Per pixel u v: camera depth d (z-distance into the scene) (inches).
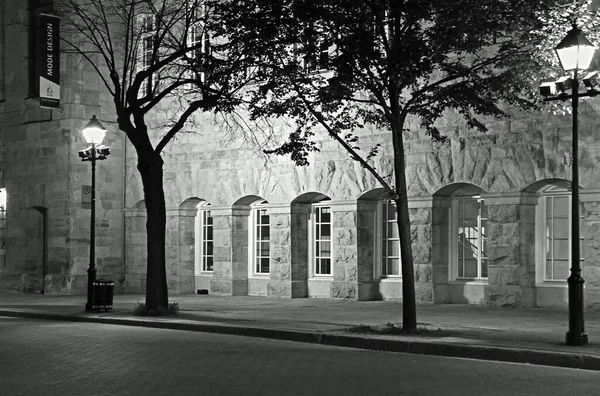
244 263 1150.3
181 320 789.2
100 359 552.4
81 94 1205.1
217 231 1158.3
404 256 664.4
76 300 1094.4
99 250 1222.3
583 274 856.3
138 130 878.4
